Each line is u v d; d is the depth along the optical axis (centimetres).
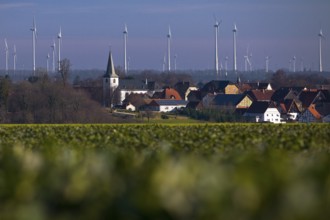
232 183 2125
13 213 1928
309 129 7438
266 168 2466
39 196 2205
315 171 2456
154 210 1955
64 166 2741
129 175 2447
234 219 1861
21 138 6438
